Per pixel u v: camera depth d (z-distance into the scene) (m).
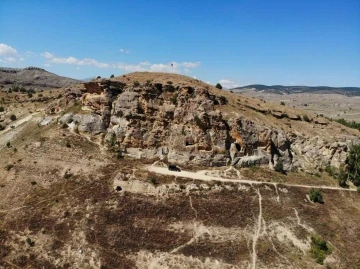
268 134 105.62
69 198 84.62
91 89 111.44
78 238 73.69
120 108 104.69
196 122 100.06
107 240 72.62
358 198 96.88
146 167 95.00
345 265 72.00
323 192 96.00
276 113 122.19
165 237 73.06
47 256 70.69
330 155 111.12
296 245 74.88
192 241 72.50
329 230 81.06
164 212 79.06
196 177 91.31
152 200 82.31
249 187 90.19
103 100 107.62
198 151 98.69
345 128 127.06
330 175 106.69
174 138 100.94
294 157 109.12
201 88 107.75
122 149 100.19
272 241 74.75
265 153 104.44
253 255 70.50
